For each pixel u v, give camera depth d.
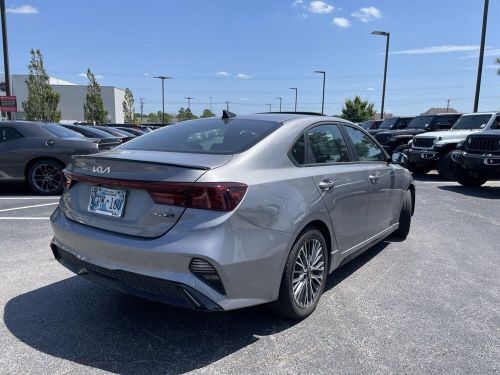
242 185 2.86
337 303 3.77
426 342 3.13
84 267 3.16
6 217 6.76
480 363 2.88
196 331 3.27
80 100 72.19
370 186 4.33
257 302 2.97
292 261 3.20
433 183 11.86
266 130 3.49
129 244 2.82
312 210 3.34
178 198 2.74
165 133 3.93
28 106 28.47
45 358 2.87
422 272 4.56
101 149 9.19
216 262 2.68
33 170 8.78
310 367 2.81
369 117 52.66
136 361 2.86
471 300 3.86
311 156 3.65
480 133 10.16
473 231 6.28
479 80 18.30
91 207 3.19
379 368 2.81
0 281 4.15
